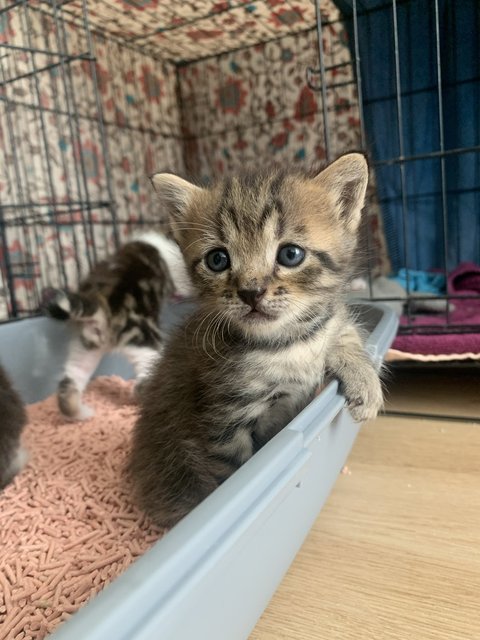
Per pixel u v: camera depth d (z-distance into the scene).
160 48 0.50
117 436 0.26
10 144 0.39
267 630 0.15
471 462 0.24
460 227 0.43
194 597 0.09
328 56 0.47
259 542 0.12
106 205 0.37
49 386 0.33
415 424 0.28
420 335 0.31
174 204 0.20
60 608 0.15
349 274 0.20
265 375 0.18
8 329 0.31
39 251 0.41
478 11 0.39
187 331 0.20
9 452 0.21
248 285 0.17
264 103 0.51
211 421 0.18
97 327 0.31
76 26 0.43
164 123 0.54
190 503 0.18
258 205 0.17
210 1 0.40
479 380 0.34
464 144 0.41
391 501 0.21
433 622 0.15
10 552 0.17
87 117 0.45
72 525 0.19
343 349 0.19
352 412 0.18
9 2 0.38
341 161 0.18
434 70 0.41
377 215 0.45
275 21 0.44
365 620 0.15
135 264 0.34
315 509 0.17
